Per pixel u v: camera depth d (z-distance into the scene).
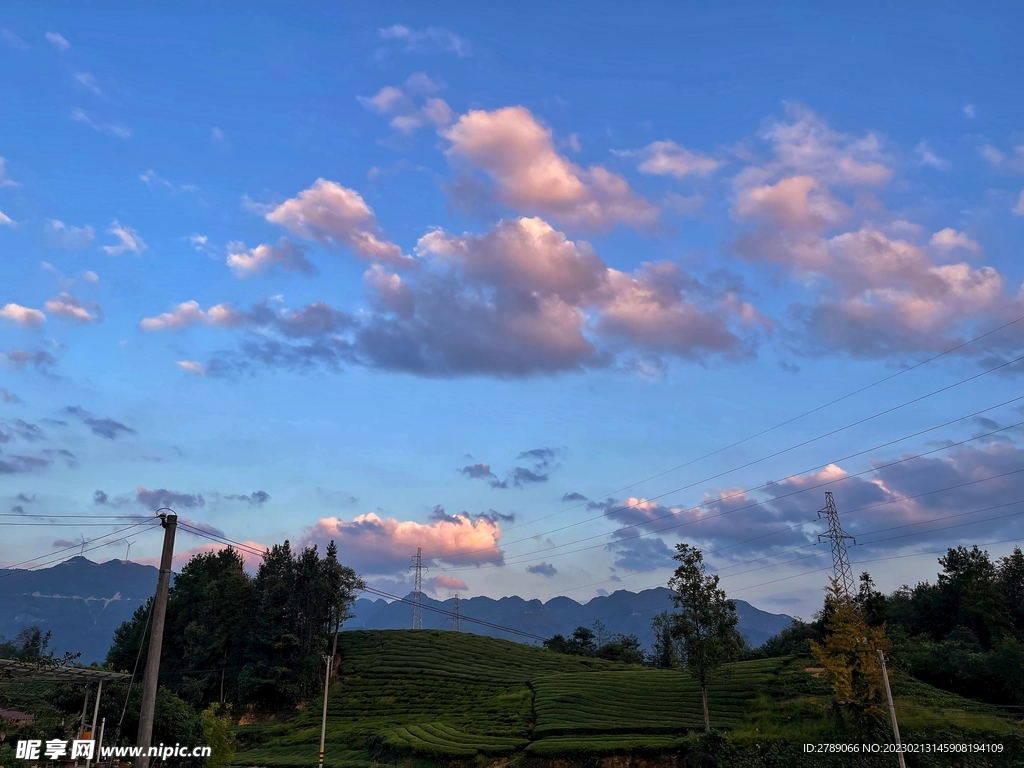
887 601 128.88
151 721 33.84
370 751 90.81
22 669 52.53
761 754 66.38
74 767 52.09
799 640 121.75
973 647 95.94
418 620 170.88
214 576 142.00
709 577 80.25
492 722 92.38
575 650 167.00
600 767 69.31
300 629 129.12
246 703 119.62
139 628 135.50
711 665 75.69
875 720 68.50
